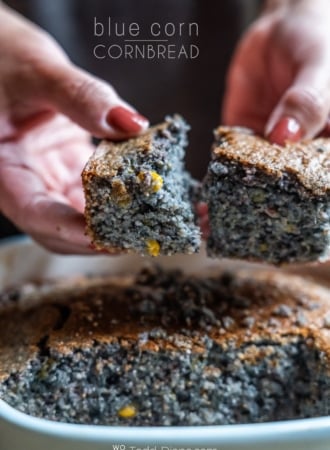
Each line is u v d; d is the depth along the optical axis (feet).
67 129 1.24
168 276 1.10
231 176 0.87
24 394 0.87
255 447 0.70
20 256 1.18
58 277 1.20
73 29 1.55
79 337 0.90
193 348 0.88
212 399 0.89
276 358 0.90
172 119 0.98
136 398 0.89
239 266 1.20
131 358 0.88
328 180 0.84
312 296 1.02
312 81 1.04
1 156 1.09
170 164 0.87
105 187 0.83
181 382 0.88
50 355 0.88
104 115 0.95
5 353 0.92
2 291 1.16
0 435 0.75
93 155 0.88
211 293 1.01
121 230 0.84
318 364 0.90
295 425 0.71
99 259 1.21
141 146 0.87
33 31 1.21
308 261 0.91
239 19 1.59
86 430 0.71
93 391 0.88
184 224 0.85
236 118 1.35
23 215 1.01
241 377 0.90
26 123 1.17
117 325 0.92
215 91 1.65
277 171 0.84
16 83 1.09
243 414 0.90
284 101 1.00
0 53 1.13
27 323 0.97
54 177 1.16
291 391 0.91
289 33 1.27
